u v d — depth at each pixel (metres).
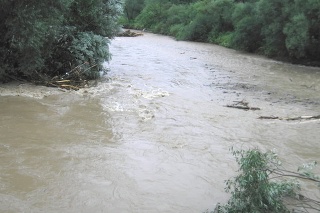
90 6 15.61
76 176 6.61
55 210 5.49
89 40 15.07
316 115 11.32
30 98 11.69
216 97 13.61
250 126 10.04
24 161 7.11
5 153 7.42
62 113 10.38
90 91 13.14
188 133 9.25
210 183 6.59
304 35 22.08
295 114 11.50
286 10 23.31
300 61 23.86
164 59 23.17
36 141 8.16
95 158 7.45
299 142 8.85
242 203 5.31
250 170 5.52
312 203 5.88
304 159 7.79
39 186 6.17
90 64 15.09
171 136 8.98
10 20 12.34
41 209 5.50
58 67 14.70
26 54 12.86
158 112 11.04
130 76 16.75
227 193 6.24
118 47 29.38
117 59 22.12
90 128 9.26
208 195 6.16
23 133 8.61
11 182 6.26
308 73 20.03
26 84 13.38
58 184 6.28
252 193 5.33
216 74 18.69
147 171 6.98
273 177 6.42
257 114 11.38
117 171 6.91
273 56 26.48
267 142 8.80
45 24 12.84
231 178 6.78
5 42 13.04
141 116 10.50
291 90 15.45
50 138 8.41
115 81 15.37
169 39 41.16
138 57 23.53
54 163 7.09
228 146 8.45
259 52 28.64
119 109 11.11
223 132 9.44
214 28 38.03
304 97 14.19
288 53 24.80
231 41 31.94
